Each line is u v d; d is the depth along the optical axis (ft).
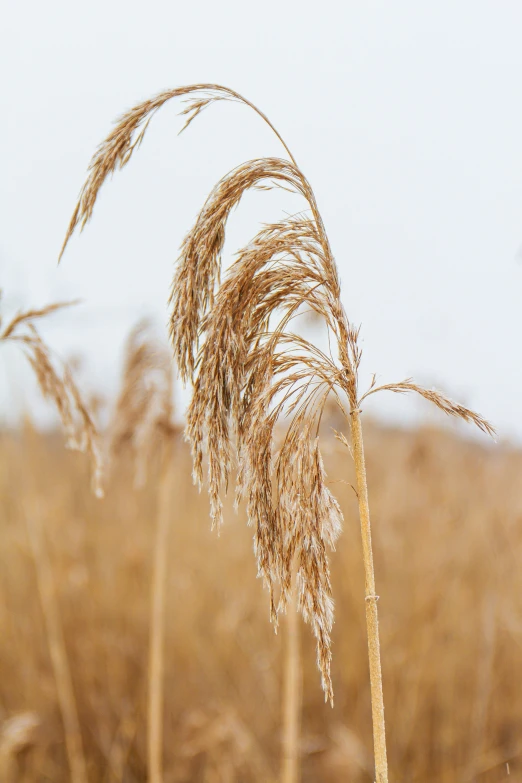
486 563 17.10
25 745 13.32
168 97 4.28
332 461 15.65
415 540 17.74
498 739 14.67
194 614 16.63
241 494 3.91
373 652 3.84
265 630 16.24
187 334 4.03
